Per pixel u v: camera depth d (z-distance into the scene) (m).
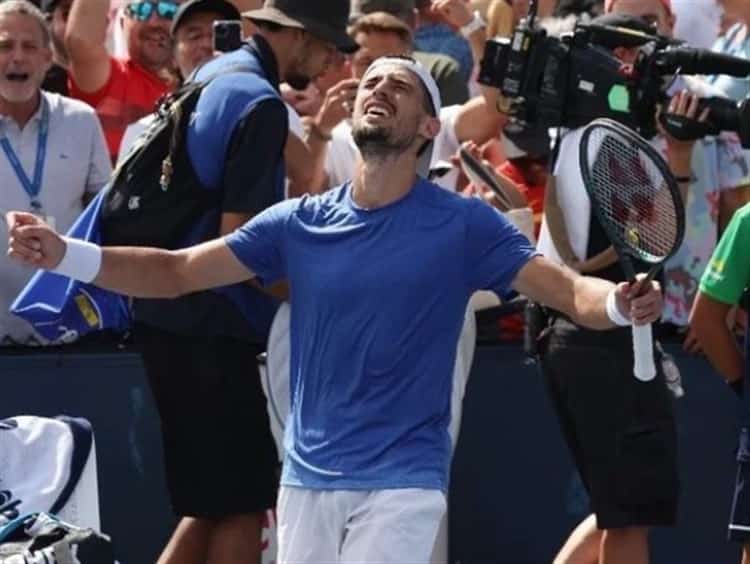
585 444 20.86
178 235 20.91
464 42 27.27
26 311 21.56
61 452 18.00
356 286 17.39
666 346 23.38
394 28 24.86
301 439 17.64
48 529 15.77
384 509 17.08
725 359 20.39
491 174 22.70
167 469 21.28
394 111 17.53
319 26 21.31
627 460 20.61
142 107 26.14
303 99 25.19
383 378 17.34
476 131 25.05
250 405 20.97
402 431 17.31
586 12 24.33
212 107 20.64
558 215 20.83
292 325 17.94
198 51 23.23
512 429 23.58
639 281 16.25
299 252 17.78
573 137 20.81
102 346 23.67
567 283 17.28
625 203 16.69
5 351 23.64
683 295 23.55
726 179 23.86
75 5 25.83
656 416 20.62
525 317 21.59
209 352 20.81
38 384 23.39
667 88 20.72
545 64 20.81
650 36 20.55
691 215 23.55
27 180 23.89
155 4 25.95
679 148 21.09
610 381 20.53
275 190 20.67
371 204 17.64
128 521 23.58
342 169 24.58
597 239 20.64
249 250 18.09
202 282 18.27
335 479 17.30
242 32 23.50
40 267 17.77
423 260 17.36
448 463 17.69
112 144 25.88
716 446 23.33
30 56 23.66
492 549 23.73
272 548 23.00
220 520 21.14
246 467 20.97
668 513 20.72
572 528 23.62
